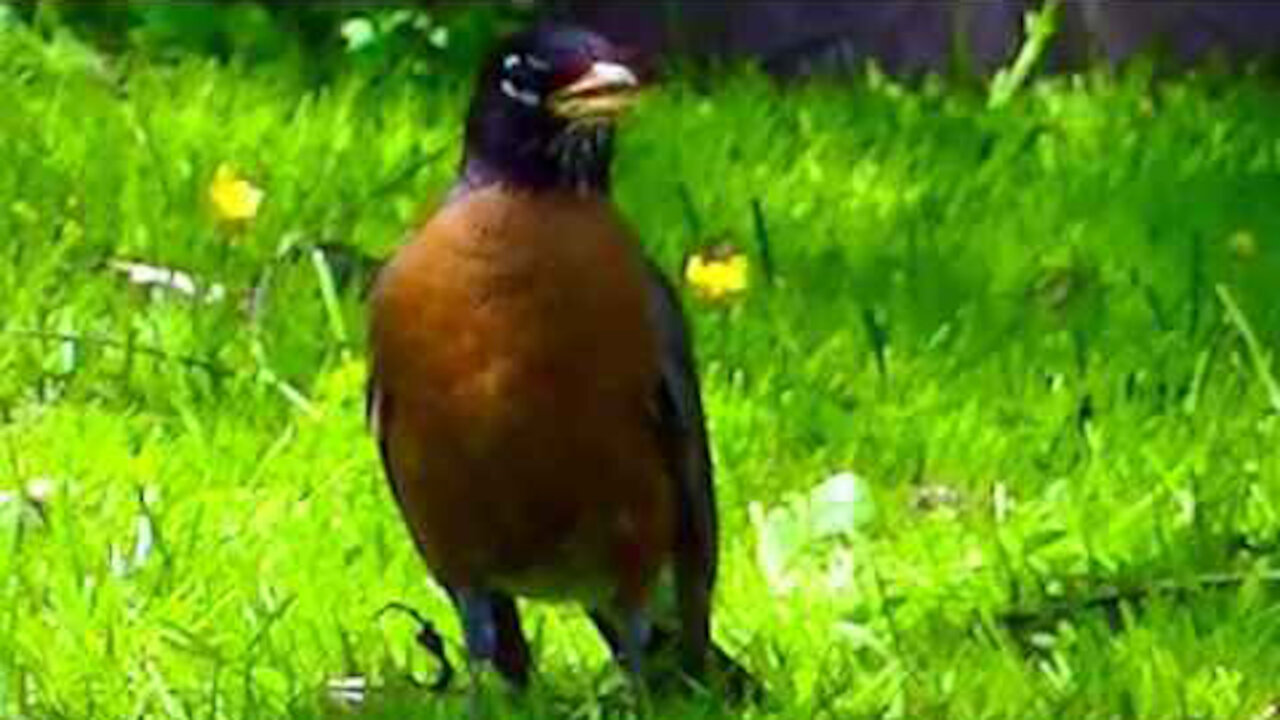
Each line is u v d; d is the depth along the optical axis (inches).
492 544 302.0
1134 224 473.4
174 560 343.0
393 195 471.2
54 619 330.0
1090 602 343.6
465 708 309.4
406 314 295.7
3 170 458.0
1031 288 446.3
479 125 295.7
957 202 486.6
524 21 576.7
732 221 471.2
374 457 374.6
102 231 443.2
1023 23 581.6
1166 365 417.4
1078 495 373.7
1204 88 566.9
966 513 374.0
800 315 430.0
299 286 425.7
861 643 335.0
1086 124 533.3
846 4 588.7
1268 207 485.1
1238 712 319.9
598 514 300.4
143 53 543.2
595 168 296.7
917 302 436.1
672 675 314.7
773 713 314.3
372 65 547.8
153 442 379.2
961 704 318.3
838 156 509.7
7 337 399.5
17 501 353.1
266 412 391.5
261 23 554.9
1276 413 395.5
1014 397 406.6
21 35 526.6
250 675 316.8
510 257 293.0
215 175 450.6
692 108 531.2
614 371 296.2
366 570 348.8
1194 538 358.0
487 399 294.2
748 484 377.1
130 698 315.6
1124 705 318.0
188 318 414.0
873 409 395.9
